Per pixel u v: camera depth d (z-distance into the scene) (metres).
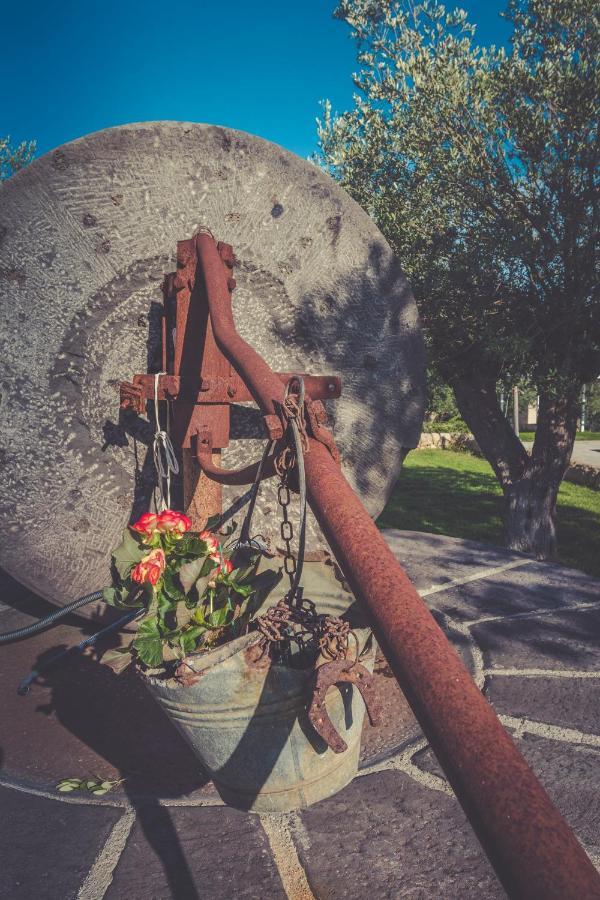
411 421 3.35
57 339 2.81
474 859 1.62
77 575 2.95
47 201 2.67
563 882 0.45
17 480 2.84
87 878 1.58
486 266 5.62
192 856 1.65
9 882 1.57
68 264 2.76
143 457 2.96
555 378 5.92
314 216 3.03
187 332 2.53
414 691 0.65
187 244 2.49
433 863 1.61
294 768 1.54
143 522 1.87
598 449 19.88
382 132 6.25
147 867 1.62
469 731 0.58
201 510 2.65
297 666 1.53
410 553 4.49
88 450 2.90
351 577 0.86
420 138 5.82
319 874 1.58
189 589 1.84
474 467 16.94
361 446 3.29
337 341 3.20
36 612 3.59
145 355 2.90
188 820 1.80
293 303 3.12
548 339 6.05
